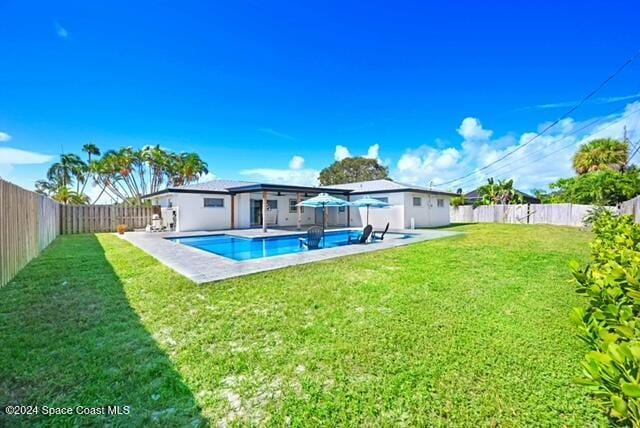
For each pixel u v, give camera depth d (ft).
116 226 59.62
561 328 11.72
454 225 71.87
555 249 31.81
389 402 7.59
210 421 7.05
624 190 57.16
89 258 26.94
